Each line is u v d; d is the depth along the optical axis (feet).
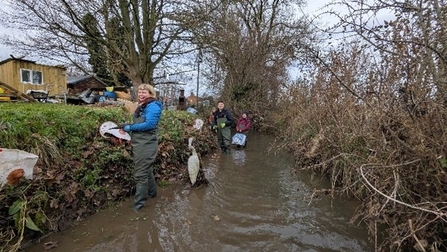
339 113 15.38
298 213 12.66
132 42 33.37
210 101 67.46
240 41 57.16
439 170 7.64
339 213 12.59
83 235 10.22
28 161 9.42
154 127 12.42
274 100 54.08
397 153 8.50
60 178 11.40
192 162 15.93
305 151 20.57
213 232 10.84
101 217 11.64
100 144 14.55
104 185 13.12
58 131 13.57
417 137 7.98
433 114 7.83
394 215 8.57
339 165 15.23
